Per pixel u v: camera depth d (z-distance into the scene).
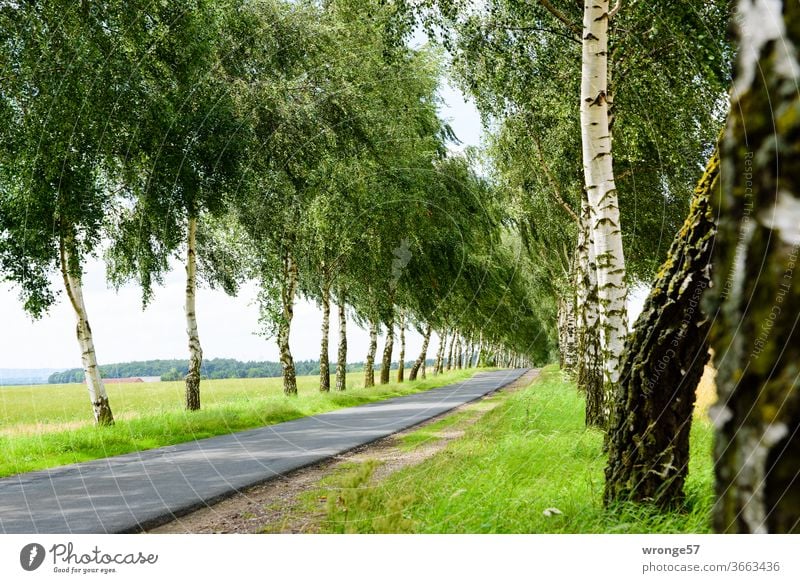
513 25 11.80
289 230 18.30
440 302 28.31
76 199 11.70
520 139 16.31
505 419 13.08
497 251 28.83
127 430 12.86
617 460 5.21
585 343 12.40
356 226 20.77
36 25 11.46
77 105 11.57
